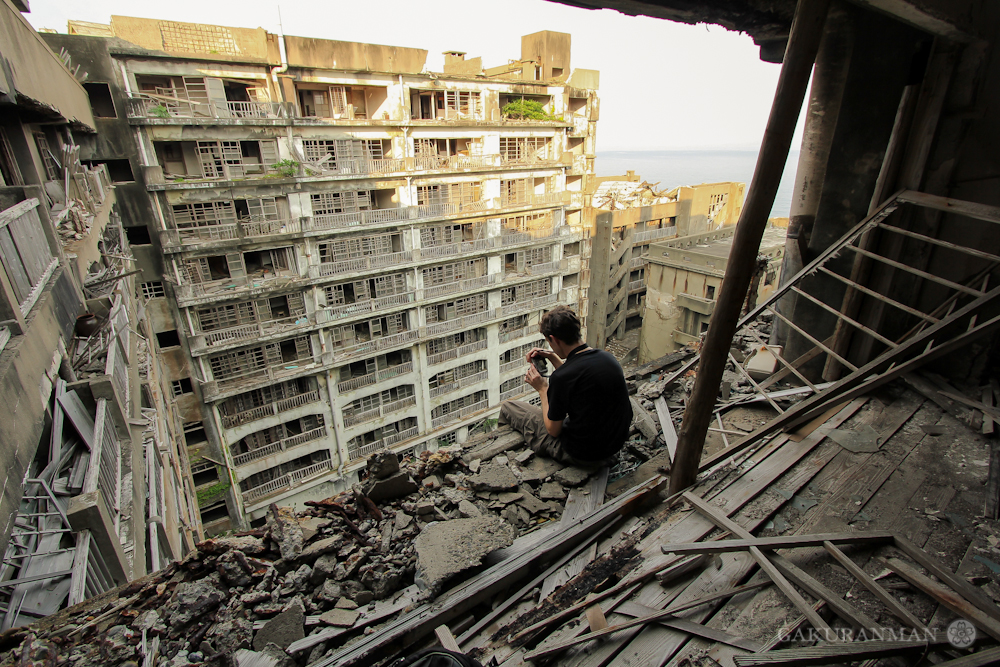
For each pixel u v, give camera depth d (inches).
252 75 724.7
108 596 130.5
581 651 110.7
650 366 266.4
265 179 737.6
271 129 738.2
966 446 167.3
